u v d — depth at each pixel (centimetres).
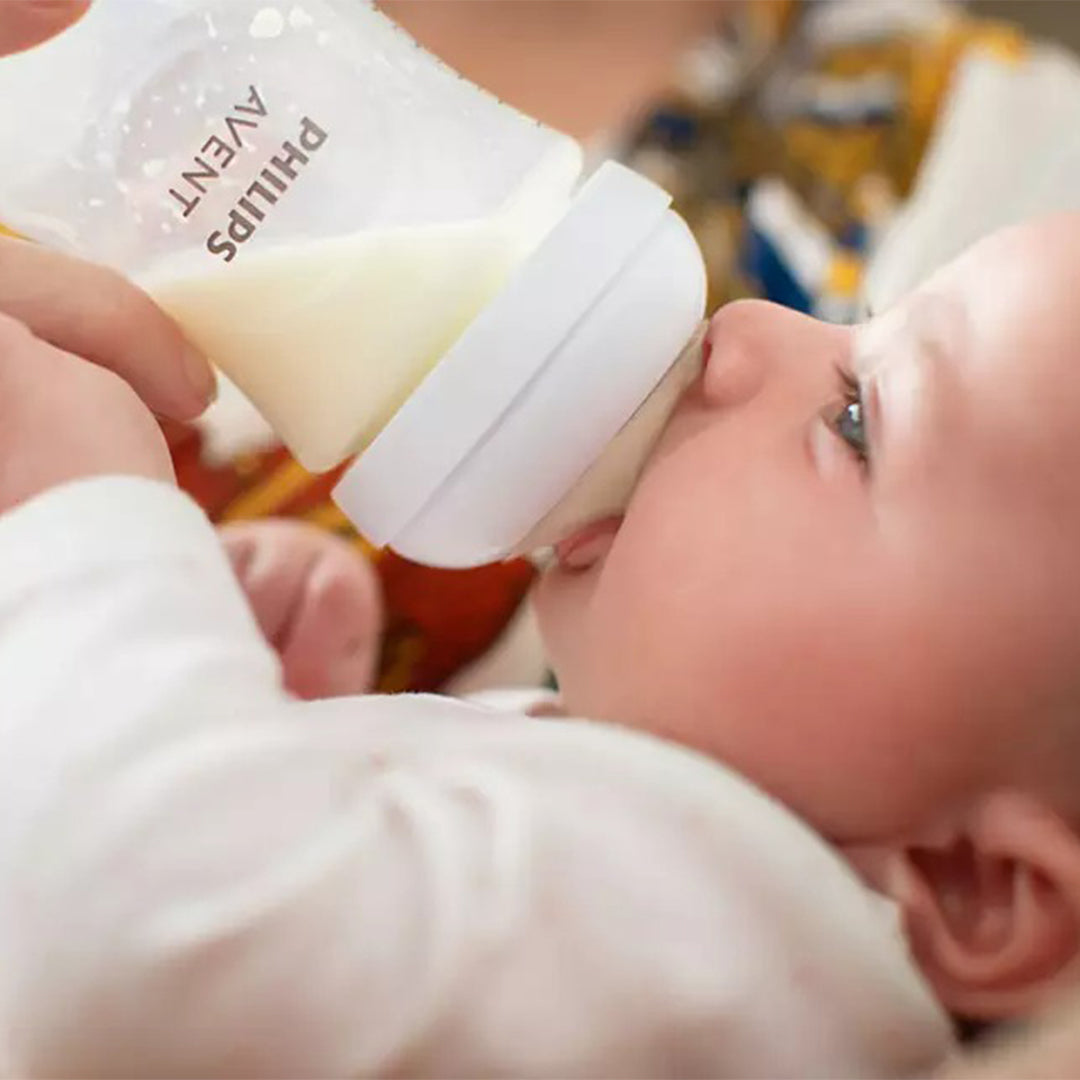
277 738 56
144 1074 52
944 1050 59
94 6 63
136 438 62
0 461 60
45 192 66
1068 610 61
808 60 148
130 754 53
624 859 57
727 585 65
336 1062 52
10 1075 54
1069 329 63
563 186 66
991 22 162
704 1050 55
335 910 53
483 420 61
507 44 150
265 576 92
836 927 58
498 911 54
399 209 64
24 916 52
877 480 64
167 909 51
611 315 61
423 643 99
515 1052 53
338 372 64
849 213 135
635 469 69
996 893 62
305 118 64
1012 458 62
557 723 65
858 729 63
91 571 56
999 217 119
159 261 65
